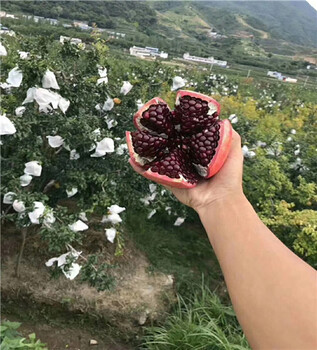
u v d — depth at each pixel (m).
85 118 3.38
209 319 3.39
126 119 3.99
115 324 3.65
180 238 4.79
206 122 1.25
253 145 5.48
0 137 3.12
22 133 2.91
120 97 4.03
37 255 3.84
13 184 2.92
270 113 10.66
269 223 3.89
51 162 3.51
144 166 1.29
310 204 4.37
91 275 3.14
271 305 0.76
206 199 1.08
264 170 4.43
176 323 3.44
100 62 3.84
